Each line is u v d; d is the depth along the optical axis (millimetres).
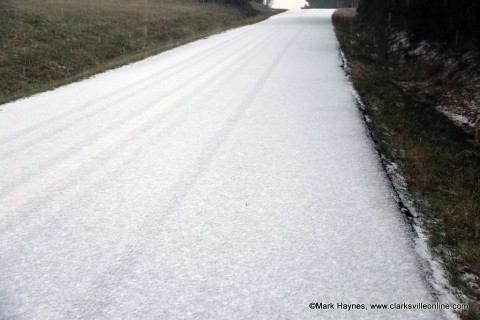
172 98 9359
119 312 2959
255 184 5012
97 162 5746
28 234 4000
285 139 6609
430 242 3805
